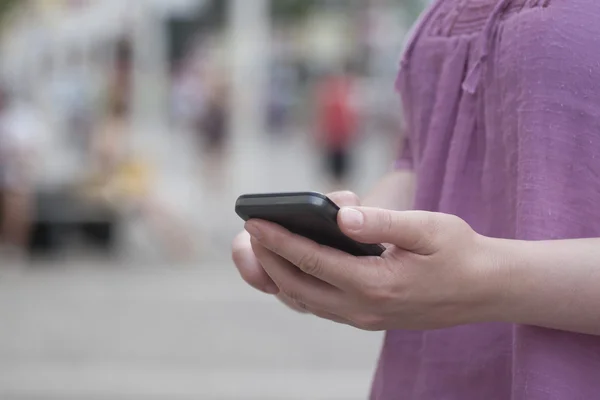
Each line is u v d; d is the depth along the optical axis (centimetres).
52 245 1212
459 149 157
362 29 2797
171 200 1234
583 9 137
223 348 757
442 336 155
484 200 153
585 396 135
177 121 2278
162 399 616
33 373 678
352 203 154
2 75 1630
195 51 3170
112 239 1227
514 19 145
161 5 1459
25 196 1195
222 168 1703
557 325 131
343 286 129
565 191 137
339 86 1814
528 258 129
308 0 4138
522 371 138
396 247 129
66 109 1493
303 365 707
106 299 957
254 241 136
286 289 137
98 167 1218
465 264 127
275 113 3562
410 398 159
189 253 1214
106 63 1469
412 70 170
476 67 153
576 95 137
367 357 734
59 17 1673
